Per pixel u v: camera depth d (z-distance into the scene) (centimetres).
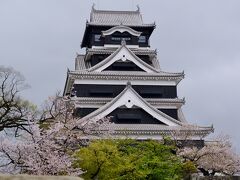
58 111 3228
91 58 6794
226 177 3597
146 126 5431
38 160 2727
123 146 3728
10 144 2667
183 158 4738
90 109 5781
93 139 3622
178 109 6250
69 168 2853
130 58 6319
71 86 6322
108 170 3134
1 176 764
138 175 3169
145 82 6197
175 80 6241
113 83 6094
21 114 2923
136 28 7038
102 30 6931
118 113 5588
